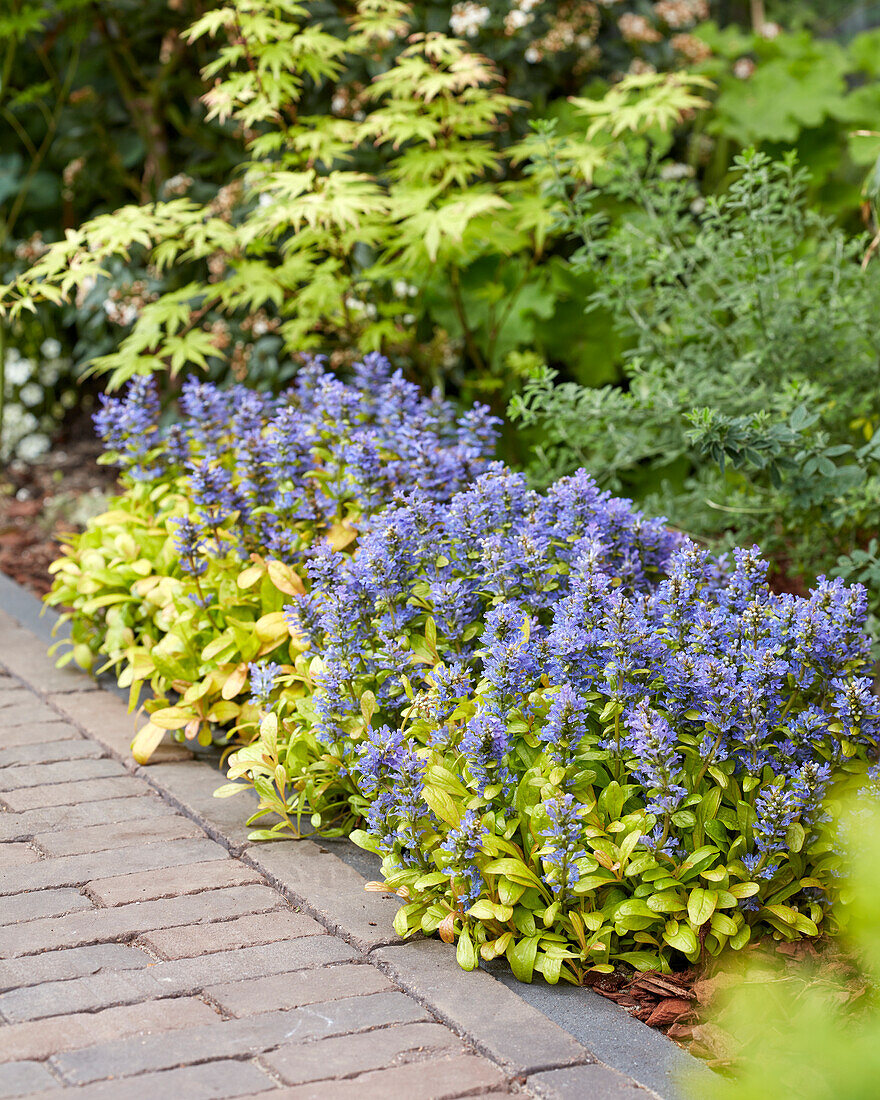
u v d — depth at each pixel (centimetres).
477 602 317
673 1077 207
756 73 632
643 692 263
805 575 409
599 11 607
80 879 269
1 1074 196
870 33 674
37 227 671
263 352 545
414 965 239
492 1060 209
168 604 372
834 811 255
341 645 293
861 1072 105
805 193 648
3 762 334
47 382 699
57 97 658
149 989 225
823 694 271
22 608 472
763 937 255
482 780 252
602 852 243
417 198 426
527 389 393
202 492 357
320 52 443
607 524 318
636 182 436
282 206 407
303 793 296
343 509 381
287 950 243
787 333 404
